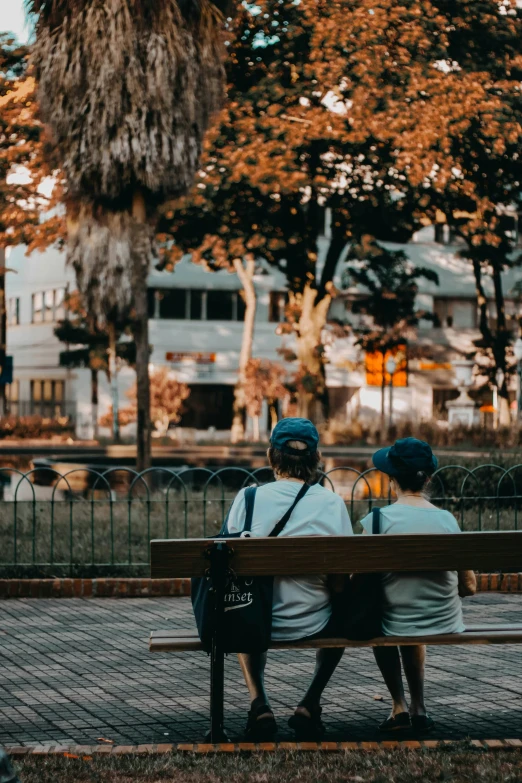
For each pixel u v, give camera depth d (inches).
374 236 1289.4
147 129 625.0
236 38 1113.4
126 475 684.1
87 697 215.2
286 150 1094.4
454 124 1089.4
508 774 155.3
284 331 1628.9
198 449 1350.9
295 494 187.0
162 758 164.6
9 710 204.8
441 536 178.2
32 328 2161.7
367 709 204.7
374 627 179.8
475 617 299.6
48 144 659.4
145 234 663.1
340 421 1539.1
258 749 171.3
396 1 1089.4
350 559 175.6
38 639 274.5
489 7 1142.3
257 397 1674.5
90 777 154.5
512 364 1774.1
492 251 1473.9
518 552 180.4
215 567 171.5
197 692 219.6
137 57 611.8
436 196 1190.9
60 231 1167.0
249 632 172.4
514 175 1195.9
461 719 197.2
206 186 1110.4
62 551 374.0
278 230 1237.7
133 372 1926.7
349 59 1077.1
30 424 1697.8
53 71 616.1
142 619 302.0
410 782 152.2
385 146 1125.1
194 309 2003.0
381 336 1689.2
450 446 1331.2
